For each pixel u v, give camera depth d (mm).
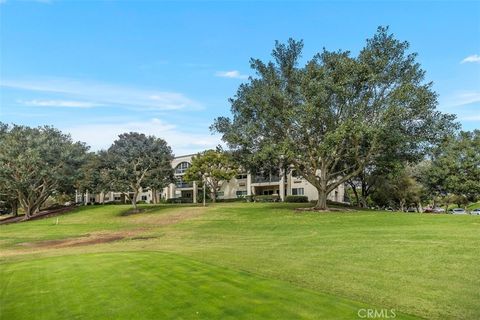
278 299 7254
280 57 31672
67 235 26469
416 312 6738
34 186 45719
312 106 28406
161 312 6773
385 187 48656
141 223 32250
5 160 44188
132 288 8422
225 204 47031
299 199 52750
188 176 53969
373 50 30125
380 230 18594
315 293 7695
